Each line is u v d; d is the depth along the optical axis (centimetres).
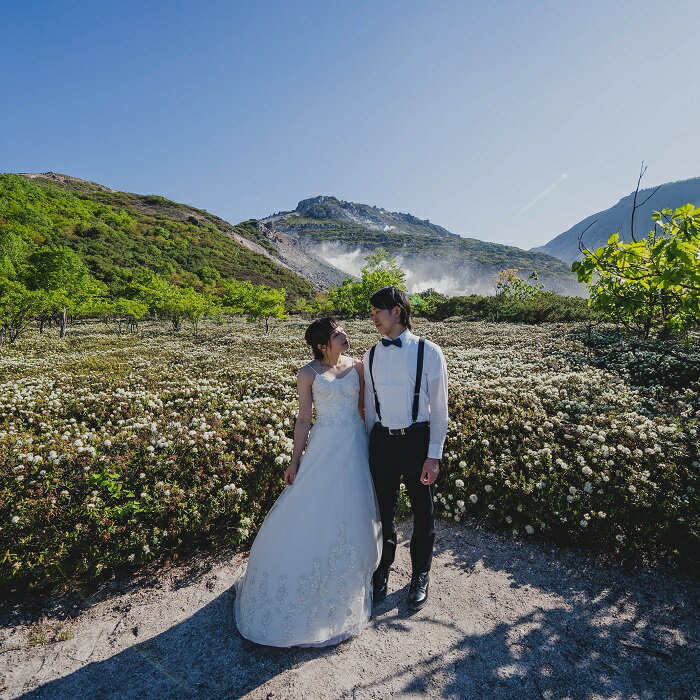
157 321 2892
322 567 246
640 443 409
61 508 325
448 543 352
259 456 408
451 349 1145
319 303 3781
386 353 264
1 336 1727
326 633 240
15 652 248
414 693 213
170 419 553
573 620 261
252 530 349
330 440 265
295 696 212
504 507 364
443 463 420
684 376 684
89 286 2678
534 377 715
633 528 321
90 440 442
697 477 342
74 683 225
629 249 374
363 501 264
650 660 229
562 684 217
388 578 305
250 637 245
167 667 233
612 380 704
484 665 229
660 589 283
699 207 329
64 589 298
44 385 778
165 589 300
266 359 1131
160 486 350
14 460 378
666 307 433
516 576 306
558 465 387
